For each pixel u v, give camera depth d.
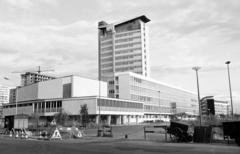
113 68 162.88
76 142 26.34
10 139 32.12
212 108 66.56
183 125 26.52
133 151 17.91
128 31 161.62
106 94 100.88
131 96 112.19
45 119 87.62
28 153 17.02
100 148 19.95
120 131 44.53
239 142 22.39
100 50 169.38
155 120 116.56
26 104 95.69
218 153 16.66
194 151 17.80
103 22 171.00
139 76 119.38
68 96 87.50
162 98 136.25
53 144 23.78
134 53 158.88
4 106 110.88
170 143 24.62
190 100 173.88
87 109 74.75
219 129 31.03
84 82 90.44
